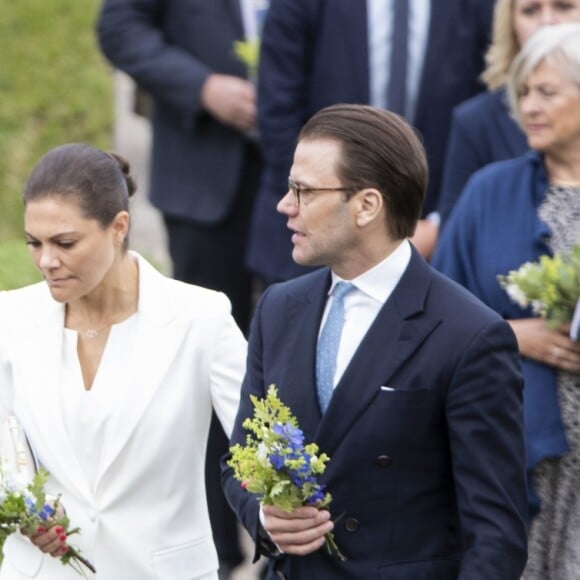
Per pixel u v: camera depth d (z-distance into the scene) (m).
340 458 9.08
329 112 9.13
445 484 9.17
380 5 14.65
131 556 9.88
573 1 12.92
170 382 9.95
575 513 11.21
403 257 9.23
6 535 9.61
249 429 9.46
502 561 8.88
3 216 24.86
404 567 9.07
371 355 9.09
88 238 9.45
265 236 15.04
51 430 9.88
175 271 16.45
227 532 15.35
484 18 14.80
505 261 11.55
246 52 15.67
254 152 16.02
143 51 16.08
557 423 11.27
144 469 9.89
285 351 9.36
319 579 9.20
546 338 11.30
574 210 11.53
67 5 25.31
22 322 10.04
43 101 25.19
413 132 9.17
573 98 11.45
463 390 8.96
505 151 13.00
